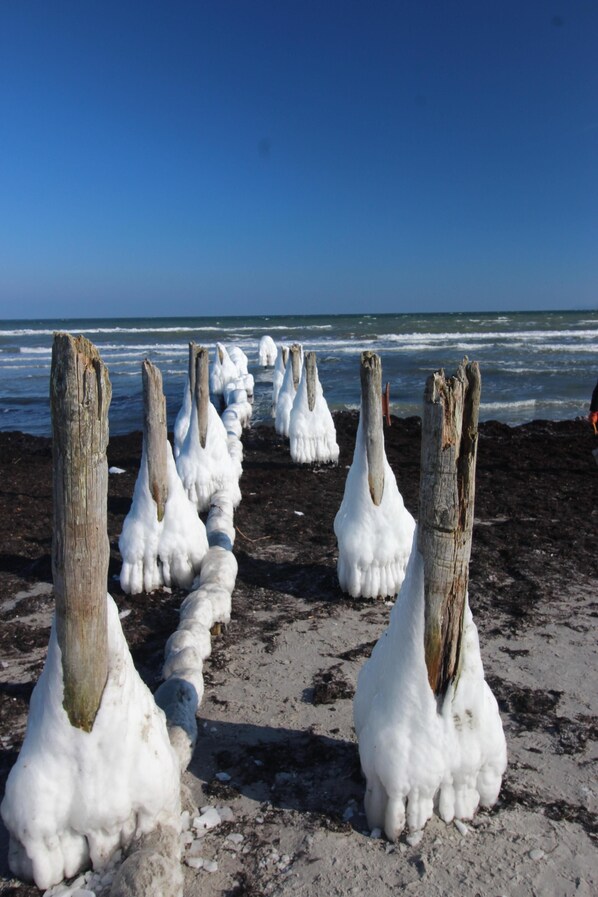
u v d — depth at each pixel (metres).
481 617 6.52
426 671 3.63
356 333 55.78
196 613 5.94
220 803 3.99
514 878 3.41
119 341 49.62
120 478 12.27
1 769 4.29
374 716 3.76
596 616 6.54
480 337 48.97
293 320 98.56
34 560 8.10
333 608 6.82
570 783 4.17
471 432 3.43
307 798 4.04
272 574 7.71
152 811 3.50
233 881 3.42
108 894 3.18
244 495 11.12
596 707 5.02
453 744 3.68
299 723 4.82
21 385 28.47
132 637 6.16
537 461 13.16
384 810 3.69
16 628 6.36
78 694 3.33
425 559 3.56
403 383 25.58
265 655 5.83
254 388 25.12
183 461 10.23
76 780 3.35
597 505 10.26
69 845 3.42
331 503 10.62
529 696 5.14
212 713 4.93
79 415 3.11
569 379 26.19
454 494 3.46
